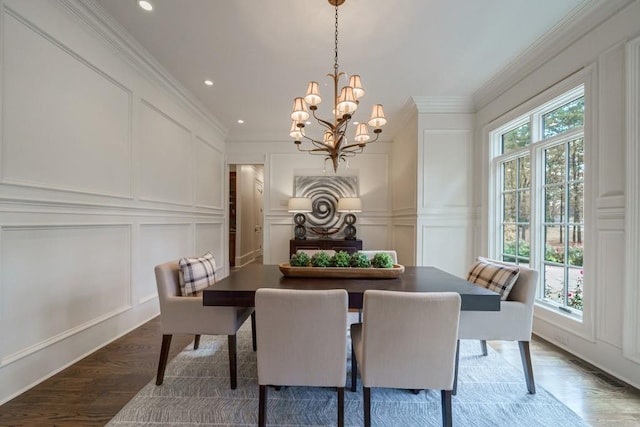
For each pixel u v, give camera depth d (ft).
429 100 11.94
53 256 6.20
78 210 6.79
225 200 16.88
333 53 8.62
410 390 5.80
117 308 8.16
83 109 6.90
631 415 5.03
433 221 12.20
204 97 11.94
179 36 7.84
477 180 11.94
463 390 5.80
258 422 4.68
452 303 4.05
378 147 17.10
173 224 11.24
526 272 5.82
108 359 6.91
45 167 5.98
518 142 10.10
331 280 5.90
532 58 8.63
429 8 6.75
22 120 5.51
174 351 7.38
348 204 15.61
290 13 6.91
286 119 14.67
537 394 5.64
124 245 8.43
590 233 6.85
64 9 6.29
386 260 6.39
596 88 6.70
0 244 5.16
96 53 7.24
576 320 7.22
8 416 4.88
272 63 9.21
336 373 4.39
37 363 5.84
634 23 5.90
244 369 6.54
